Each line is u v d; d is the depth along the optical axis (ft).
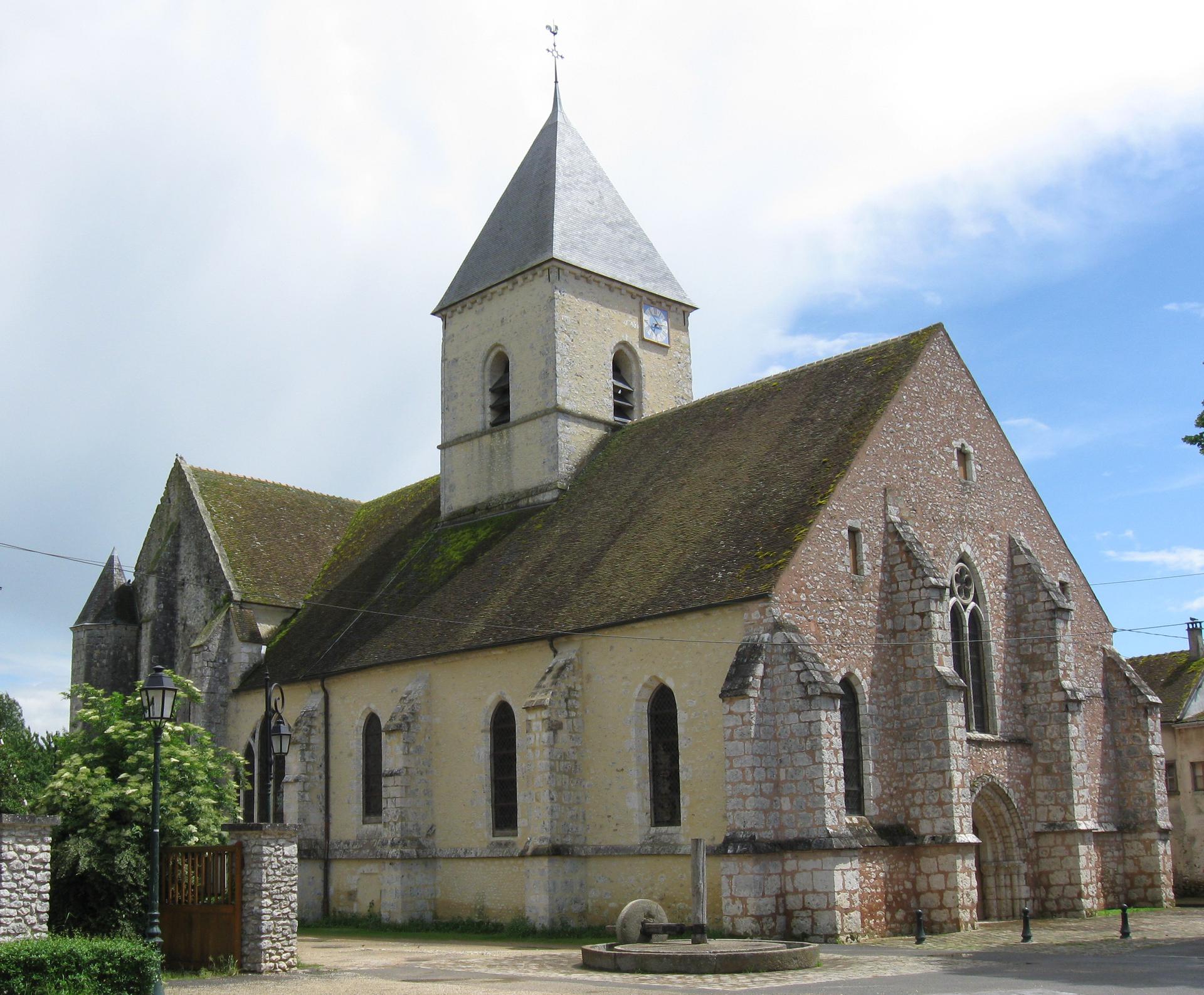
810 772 84.74
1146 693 119.75
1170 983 60.59
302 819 123.85
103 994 55.47
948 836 92.02
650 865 94.12
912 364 106.83
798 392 114.01
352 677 125.49
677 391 145.48
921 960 73.31
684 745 92.48
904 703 96.48
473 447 140.67
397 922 109.50
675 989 61.11
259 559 151.94
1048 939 85.61
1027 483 119.24
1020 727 109.19
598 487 124.47
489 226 146.51
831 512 94.79
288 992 62.08
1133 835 117.91
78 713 91.86
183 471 158.71
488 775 109.40
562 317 133.69
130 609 158.81
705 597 92.89
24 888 65.92
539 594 111.45
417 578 134.41
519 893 103.50
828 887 82.84
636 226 147.43
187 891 76.84
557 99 149.89
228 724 140.15
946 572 105.81
